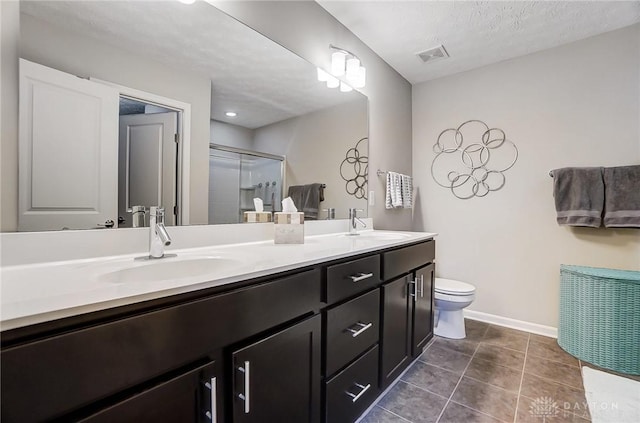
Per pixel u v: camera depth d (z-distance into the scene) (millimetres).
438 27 2074
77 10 1005
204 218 1365
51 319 529
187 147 1310
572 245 2254
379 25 2061
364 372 1340
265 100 1619
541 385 1664
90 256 1010
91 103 1033
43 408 507
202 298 736
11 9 875
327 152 2002
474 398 1552
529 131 2426
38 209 920
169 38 1241
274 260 1013
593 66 2178
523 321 2449
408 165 2949
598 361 1869
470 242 2699
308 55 1808
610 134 2121
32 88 913
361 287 1316
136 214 1141
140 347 623
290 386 966
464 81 2729
